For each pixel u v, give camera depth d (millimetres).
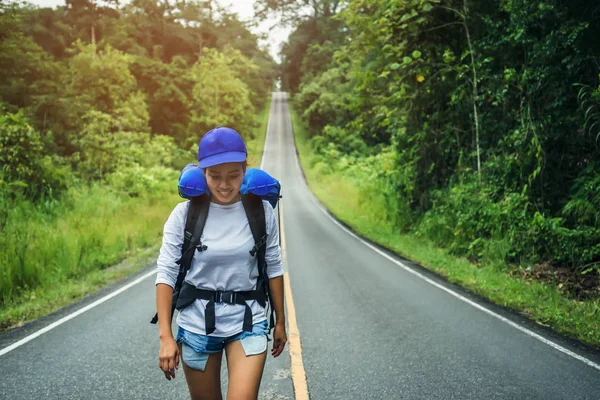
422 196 16719
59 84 41375
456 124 15703
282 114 99562
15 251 9352
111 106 47562
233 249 2244
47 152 27312
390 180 20078
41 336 5836
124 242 14203
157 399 3992
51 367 4734
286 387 4230
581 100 10172
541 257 10453
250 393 2162
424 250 13305
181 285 2354
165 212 21172
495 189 12445
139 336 5809
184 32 84125
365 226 20031
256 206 2301
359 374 4508
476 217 12445
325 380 4367
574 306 7363
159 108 63656
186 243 2244
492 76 13398
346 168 49469
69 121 36500
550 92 10703
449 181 16000
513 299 7848
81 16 70562
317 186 45000
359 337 5691
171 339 2121
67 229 13062
